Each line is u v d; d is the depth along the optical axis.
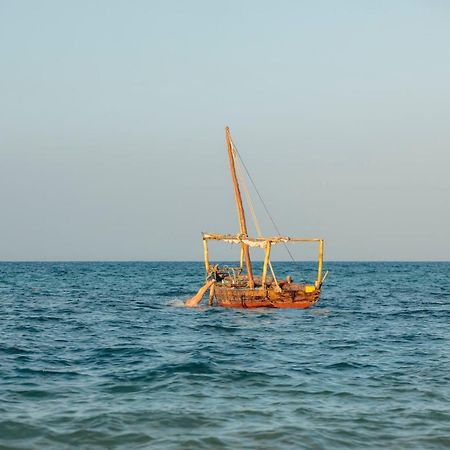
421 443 21.12
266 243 65.50
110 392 27.58
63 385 28.83
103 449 20.44
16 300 83.06
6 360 35.31
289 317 61.53
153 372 31.78
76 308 71.94
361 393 27.75
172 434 21.81
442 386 29.11
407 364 35.12
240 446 20.70
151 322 57.34
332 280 162.25
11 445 20.70
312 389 28.52
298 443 21.03
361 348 41.69
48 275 182.25
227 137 69.81
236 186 69.88
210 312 66.19
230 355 37.81
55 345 41.78
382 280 163.88
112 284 130.88
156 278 166.00
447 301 88.00
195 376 30.86
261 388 28.69
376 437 21.69
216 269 74.56
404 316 65.12
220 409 24.91
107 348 40.19
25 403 25.45
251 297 66.81
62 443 20.95
